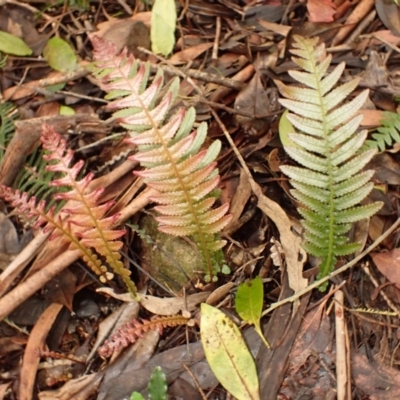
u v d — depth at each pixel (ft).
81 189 2.14
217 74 2.87
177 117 2.09
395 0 2.84
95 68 2.75
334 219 2.24
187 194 2.17
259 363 2.27
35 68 3.04
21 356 2.44
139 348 2.36
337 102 2.17
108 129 2.76
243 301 2.30
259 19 3.04
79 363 2.41
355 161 2.19
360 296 2.38
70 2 3.19
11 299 2.41
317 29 2.92
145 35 2.98
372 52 2.73
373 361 2.25
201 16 3.10
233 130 2.70
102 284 2.53
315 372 2.25
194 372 2.30
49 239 2.39
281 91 2.73
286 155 2.62
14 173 2.67
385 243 2.44
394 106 2.68
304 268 2.42
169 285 2.50
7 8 3.16
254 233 2.52
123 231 2.22
